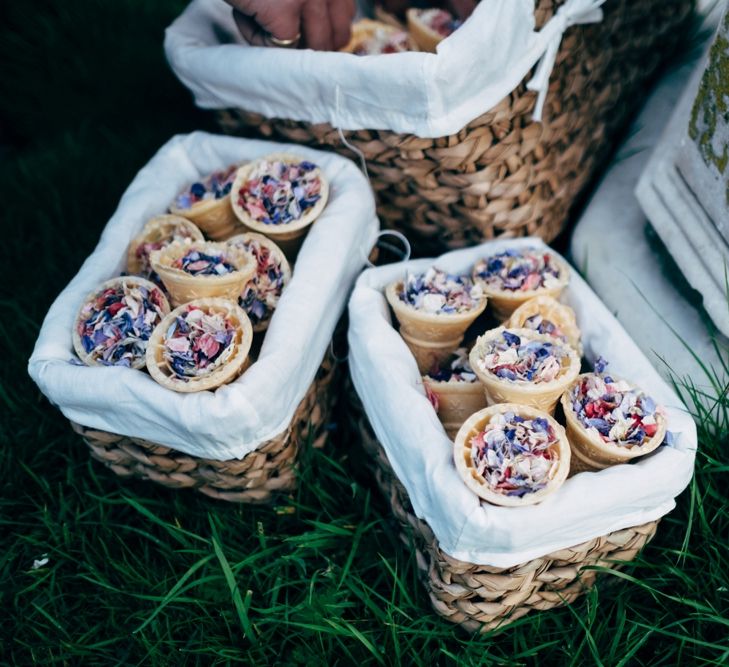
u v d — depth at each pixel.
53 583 0.65
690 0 0.75
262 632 0.62
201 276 0.62
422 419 0.58
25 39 0.96
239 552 0.65
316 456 0.67
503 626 0.60
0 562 0.66
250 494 0.64
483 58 0.61
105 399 0.59
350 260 0.66
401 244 0.74
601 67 0.70
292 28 0.68
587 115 0.72
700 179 0.64
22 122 0.94
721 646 0.58
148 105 0.94
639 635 0.60
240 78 0.68
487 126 0.64
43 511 0.67
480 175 0.66
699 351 0.67
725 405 0.64
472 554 0.56
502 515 0.54
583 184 0.75
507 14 0.60
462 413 0.64
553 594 0.60
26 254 0.84
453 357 0.66
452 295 0.64
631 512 0.57
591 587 0.61
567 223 0.77
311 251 0.64
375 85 0.62
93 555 0.66
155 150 0.90
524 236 0.71
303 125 0.68
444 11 0.75
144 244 0.67
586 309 0.65
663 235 0.67
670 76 0.77
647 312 0.69
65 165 0.89
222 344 0.59
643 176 0.69
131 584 0.64
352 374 0.65
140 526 0.68
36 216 0.86
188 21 0.73
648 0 0.71
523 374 0.59
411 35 0.74
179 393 0.58
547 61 0.64
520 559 0.56
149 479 0.65
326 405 0.68
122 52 0.96
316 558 0.65
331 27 0.70
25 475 0.70
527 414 0.57
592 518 0.56
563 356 0.60
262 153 0.69
